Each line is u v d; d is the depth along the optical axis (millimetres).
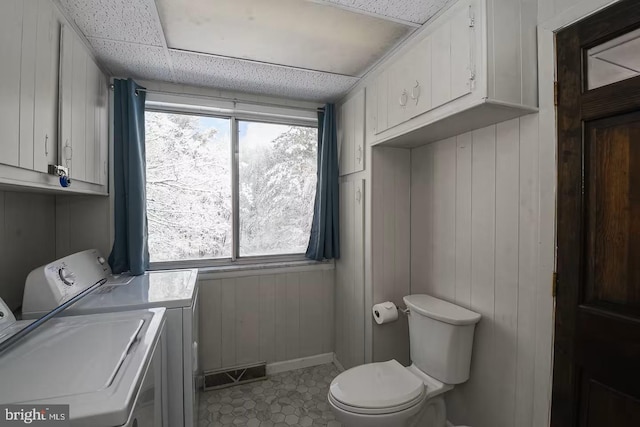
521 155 1323
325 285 2562
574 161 1121
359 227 2162
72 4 1280
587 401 1079
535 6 1246
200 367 2141
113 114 1955
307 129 2590
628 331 968
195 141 2285
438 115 1397
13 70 953
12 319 1050
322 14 1411
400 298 2088
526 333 1301
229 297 2291
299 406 1979
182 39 1602
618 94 989
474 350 1570
